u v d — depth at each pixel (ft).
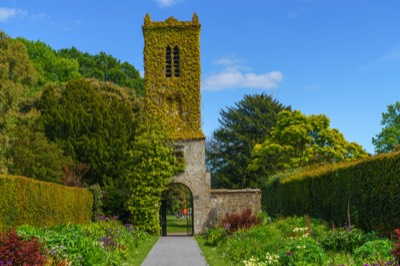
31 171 101.19
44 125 123.44
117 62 209.15
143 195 110.01
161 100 117.50
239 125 194.80
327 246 46.93
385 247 40.11
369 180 51.93
